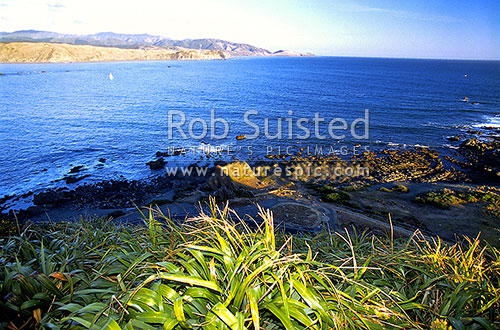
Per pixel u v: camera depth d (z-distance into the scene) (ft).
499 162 132.16
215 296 8.53
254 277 8.52
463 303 10.08
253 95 349.20
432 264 12.84
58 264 10.94
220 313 7.41
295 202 81.92
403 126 204.23
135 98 331.36
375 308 9.14
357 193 96.78
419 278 12.05
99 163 140.97
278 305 8.17
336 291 8.77
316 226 67.51
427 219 78.38
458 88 424.05
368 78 585.22
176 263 10.37
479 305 10.66
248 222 65.77
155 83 481.05
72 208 95.66
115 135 187.93
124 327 7.11
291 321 7.97
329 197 89.30
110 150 160.04
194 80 531.09
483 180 115.96
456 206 85.71
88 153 155.63
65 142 173.99
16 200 104.47
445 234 71.00
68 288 9.32
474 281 11.07
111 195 105.19
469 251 13.15
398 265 12.82
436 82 508.94
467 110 263.49
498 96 348.59
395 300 10.54
